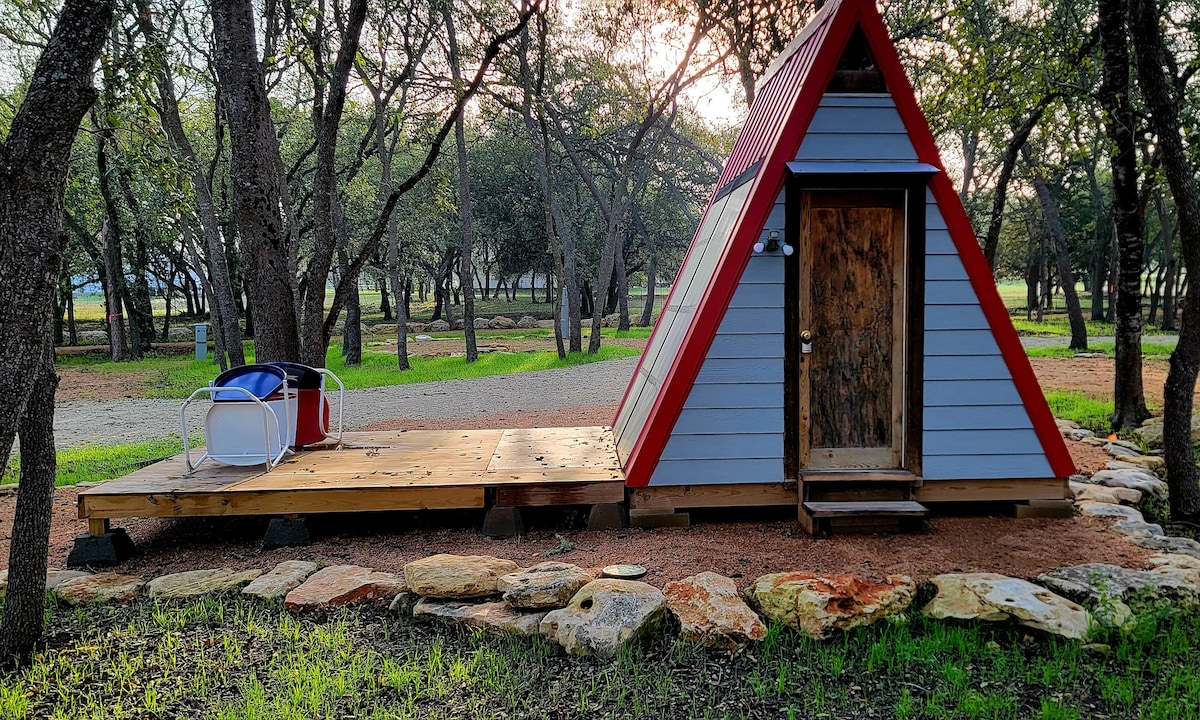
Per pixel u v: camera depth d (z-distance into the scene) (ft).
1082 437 25.57
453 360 63.52
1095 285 99.86
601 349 70.03
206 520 19.33
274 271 23.54
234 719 9.96
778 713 10.00
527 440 21.71
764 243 16.07
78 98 9.61
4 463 9.26
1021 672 10.80
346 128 67.67
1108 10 23.70
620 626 11.62
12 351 9.25
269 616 13.24
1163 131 16.33
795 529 16.28
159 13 40.40
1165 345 62.54
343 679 10.85
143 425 37.35
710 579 12.99
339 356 71.10
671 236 107.14
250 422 18.13
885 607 12.04
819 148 16.17
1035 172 51.88
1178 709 9.63
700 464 16.52
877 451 16.90
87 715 10.17
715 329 16.26
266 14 34.53
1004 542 15.19
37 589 12.20
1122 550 14.58
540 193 97.71
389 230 56.75
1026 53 27.96
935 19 34.81
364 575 14.28
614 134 74.79
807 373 16.42
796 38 19.24
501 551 15.84
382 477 17.21
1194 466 16.90
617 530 16.72
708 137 70.18
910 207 15.98
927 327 16.26
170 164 29.40
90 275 90.99
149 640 12.41
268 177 23.34
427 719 9.93
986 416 16.46
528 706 10.23
